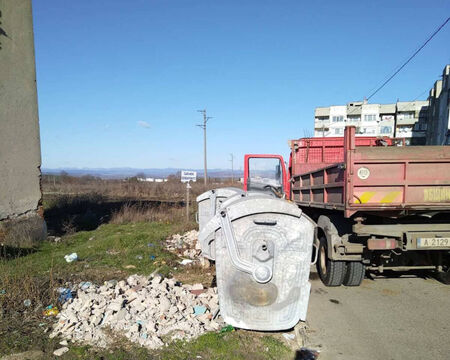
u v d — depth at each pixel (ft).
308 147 29.78
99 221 43.47
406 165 16.57
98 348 11.95
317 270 22.30
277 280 12.47
